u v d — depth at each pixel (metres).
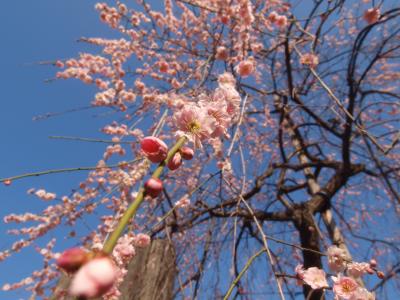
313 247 3.63
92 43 3.85
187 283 3.00
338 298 1.56
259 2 3.49
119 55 3.81
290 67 4.12
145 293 2.74
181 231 3.89
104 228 3.00
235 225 2.36
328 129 4.33
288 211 4.20
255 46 3.38
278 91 4.58
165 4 4.19
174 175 4.12
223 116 1.18
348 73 3.62
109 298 1.38
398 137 3.09
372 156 3.38
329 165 4.76
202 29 4.28
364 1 4.18
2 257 2.94
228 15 3.11
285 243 1.80
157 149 0.88
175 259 3.16
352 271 1.78
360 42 3.32
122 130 3.55
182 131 1.08
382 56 3.52
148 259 2.97
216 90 1.32
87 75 3.38
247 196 4.22
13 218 3.08
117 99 3.32
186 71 4.12
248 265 1.57
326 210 4.14
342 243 3.60
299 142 5.22
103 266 0.42
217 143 3.04
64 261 0.45
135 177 2.51
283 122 4.62
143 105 3.48
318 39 3.44
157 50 4.20
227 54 3.18
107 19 3.76
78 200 3.11
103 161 3.29
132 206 0.66
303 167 4.77
